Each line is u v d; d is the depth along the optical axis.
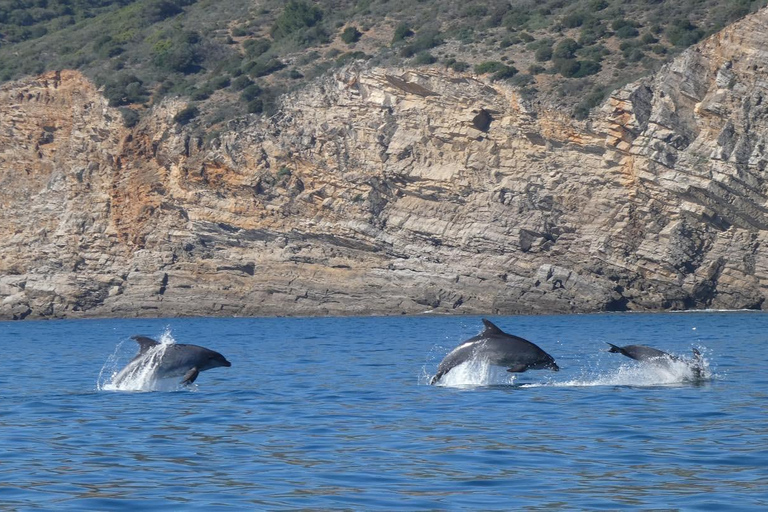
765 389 89.94
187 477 52.97
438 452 59.59
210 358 95.38
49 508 46.09
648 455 58.06
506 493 48.81
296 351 155.88
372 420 72.94
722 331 194.25
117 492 49.38
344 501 47.31
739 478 51.53
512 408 78.25
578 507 45.88
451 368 93.19
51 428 70.62
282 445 62.59
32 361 146.88
